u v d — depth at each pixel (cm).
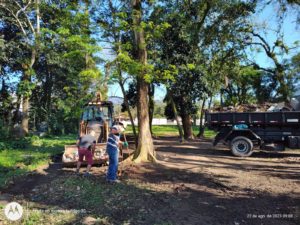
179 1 1923
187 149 1781
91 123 1391
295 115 1455
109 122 1427
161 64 1859
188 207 730
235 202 771
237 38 2331
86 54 1172
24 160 1364
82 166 1261
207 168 1202
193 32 1998
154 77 1346
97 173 1098
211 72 2312
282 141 1498
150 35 1333
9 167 1206
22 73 2888
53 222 629
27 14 2602
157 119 7306
